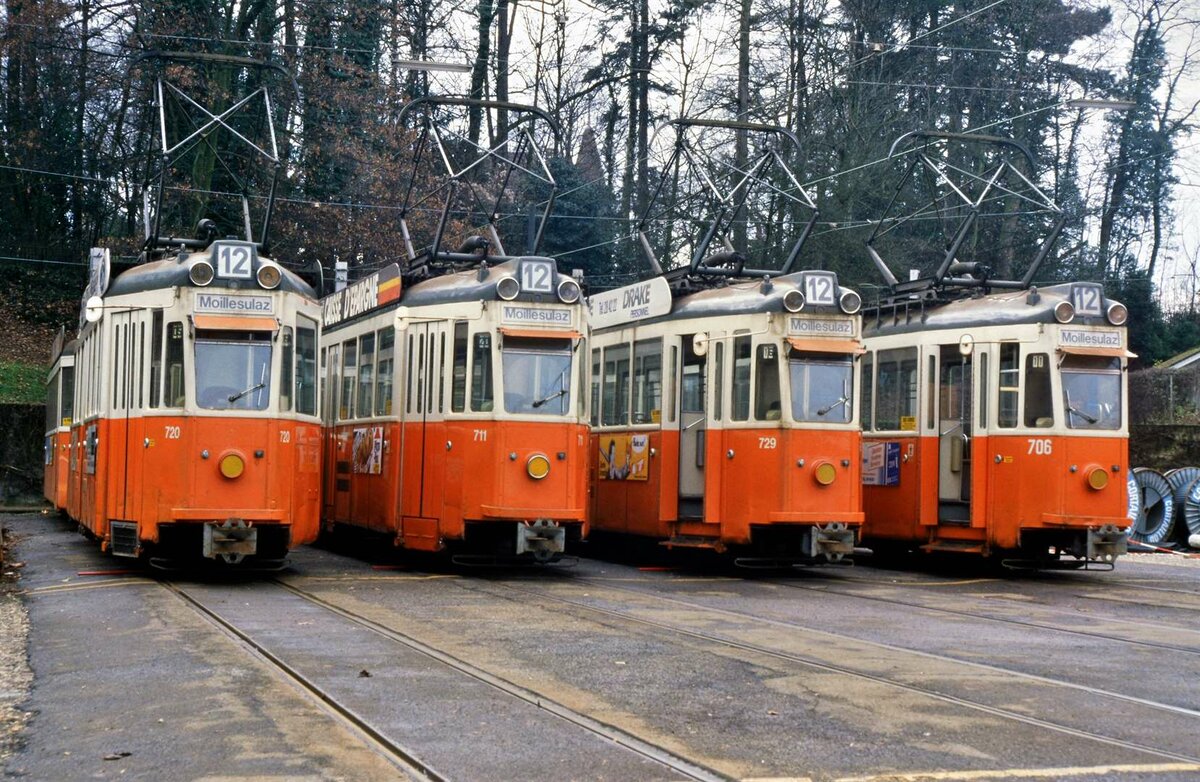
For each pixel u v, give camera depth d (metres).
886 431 20.89
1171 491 26.58
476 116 42.66
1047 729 8.23
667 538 19.05
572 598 14.82
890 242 38.84
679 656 10.74
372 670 9.87
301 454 15.81
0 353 39.66
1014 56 42.78
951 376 19.86
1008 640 12.18
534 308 17.14
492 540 17.47
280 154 37.72
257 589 15.06
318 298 17.25
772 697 9.09
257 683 9.36
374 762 7.25
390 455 18.50
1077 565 19.88
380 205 38.94
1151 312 47.78
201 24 36.00
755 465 17.80
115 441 15.70
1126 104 24.42
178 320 15.10
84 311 18.34
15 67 41.03
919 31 43.03
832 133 38.66
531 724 8.17
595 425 21.44
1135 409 36.34
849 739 7.87
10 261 42.62
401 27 39.25
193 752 7.44
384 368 19.08
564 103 43.81
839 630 12.64
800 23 39.28
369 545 22.91
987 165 42.41
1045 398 18.62
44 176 42.59
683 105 41.62
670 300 19.41
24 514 30.61
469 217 40.91
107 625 12.16
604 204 43.69
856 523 17.89
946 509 19.86
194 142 35.75
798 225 38.16
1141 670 10.60
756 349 17.94
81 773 7.06
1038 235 45.38
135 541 15.23
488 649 10.91
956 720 8.44
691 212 39.19
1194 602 16.08
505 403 16.94
